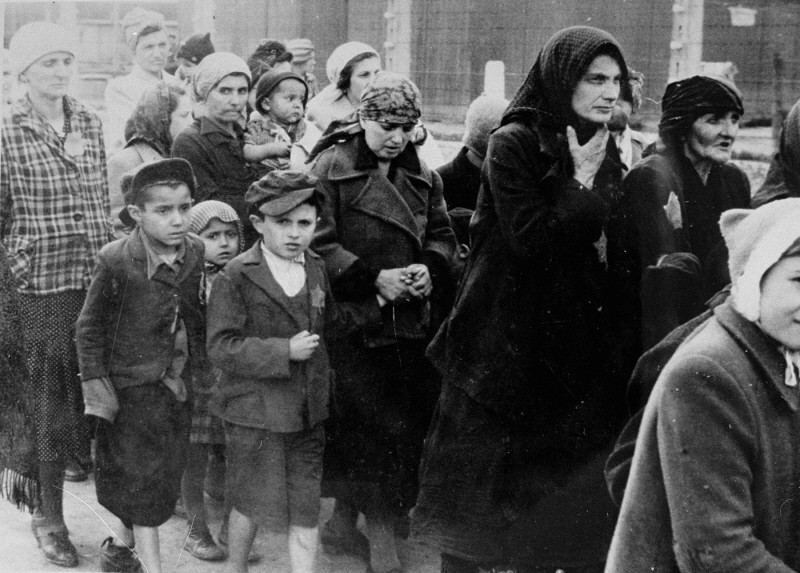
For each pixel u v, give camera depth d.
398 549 3.15
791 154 2.68
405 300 3.00
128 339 3.17
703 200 2.75
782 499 2.24
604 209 2.70
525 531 2.88
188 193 3.12
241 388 3.01
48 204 3.42
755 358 2.18
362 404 3.07
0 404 3.44
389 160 3.01
